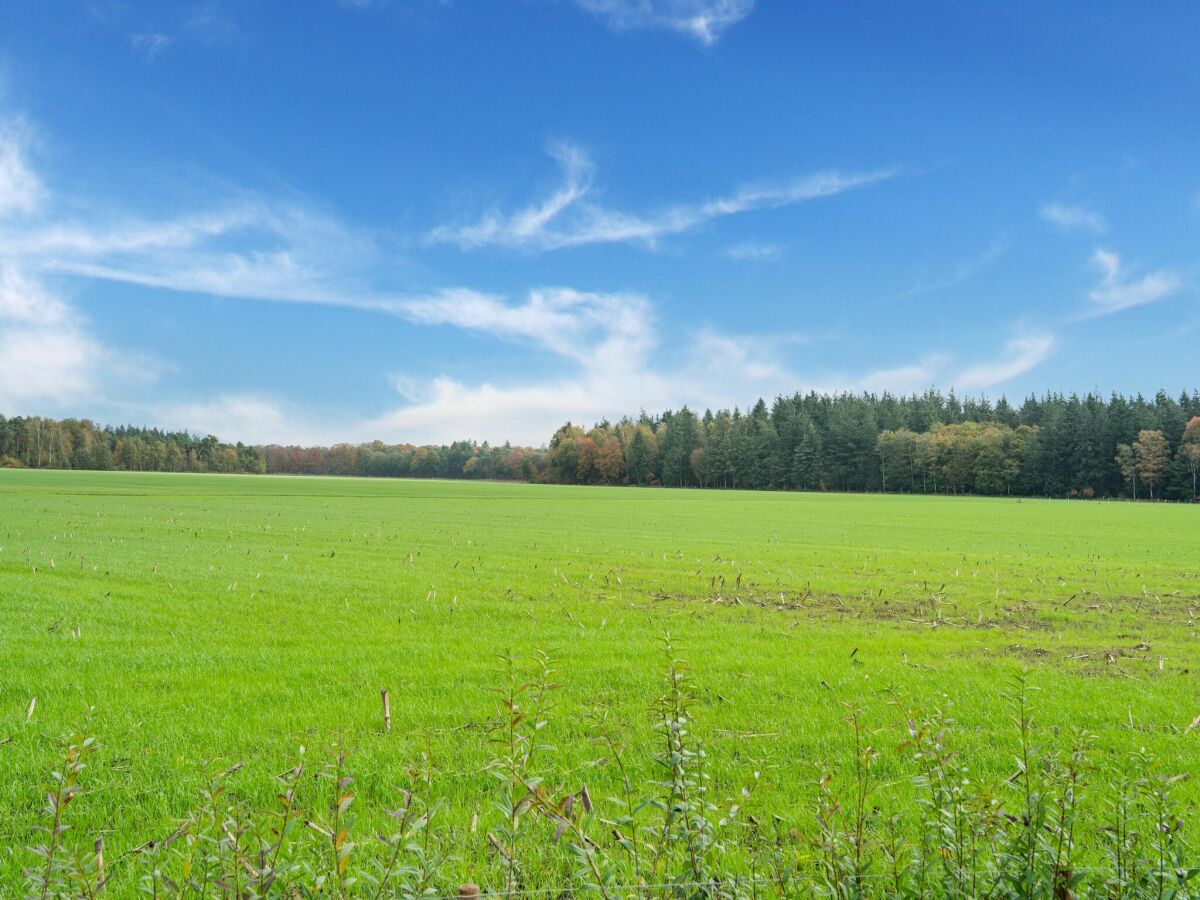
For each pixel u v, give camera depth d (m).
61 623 13.91
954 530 48.47
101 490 78.38
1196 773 6.90
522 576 22.44
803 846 4.75
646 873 4.06
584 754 7.21
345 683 10.16
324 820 5.16
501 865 4.60
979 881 3.49
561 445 192.38
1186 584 23.38
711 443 172.50
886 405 177.75
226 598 17.27
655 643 13.26
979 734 8.11
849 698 9.64
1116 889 3.53
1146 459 119.81
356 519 47.72
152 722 8.26
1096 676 11.36
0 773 6.54
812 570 25.75
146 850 3.49
